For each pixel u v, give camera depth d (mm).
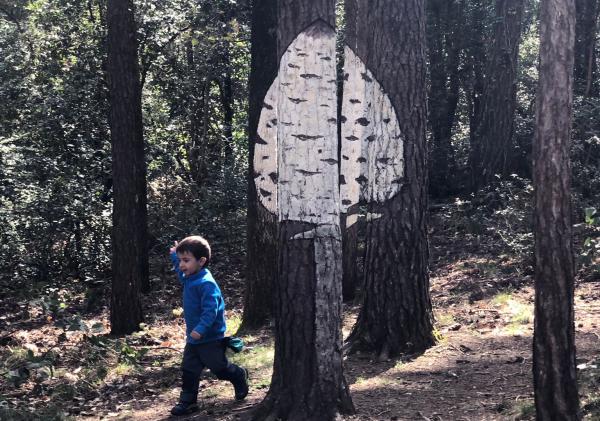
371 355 7152
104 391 7109
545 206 3770
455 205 15273
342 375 4824
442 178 19250
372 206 7266
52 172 15547
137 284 10453
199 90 21312
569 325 3814
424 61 7176
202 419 5578
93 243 15984
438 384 5980
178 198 19406
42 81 17609
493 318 8352
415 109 7129
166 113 19984
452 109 21359
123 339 9422
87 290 13508
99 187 16469
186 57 19781
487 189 15828
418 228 7215
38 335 10523
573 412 3828
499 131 16250
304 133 4641
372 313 7285
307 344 4711
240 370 5961
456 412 5180
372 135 7242
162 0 16750
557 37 3688
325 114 4656
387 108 7121
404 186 7164
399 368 6598
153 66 19000
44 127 16422
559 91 3695
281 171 4703
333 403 4723
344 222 10984
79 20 17688
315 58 4645
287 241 4711
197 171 21625
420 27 7129
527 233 12242
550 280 3789
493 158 16281
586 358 6082
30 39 17906
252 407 5695
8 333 10766
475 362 6535
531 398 5215
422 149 7203
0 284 14672
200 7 16641
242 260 15906
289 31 4676
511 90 16266
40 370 7160
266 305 9977
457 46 20922
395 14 7055
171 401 6480
